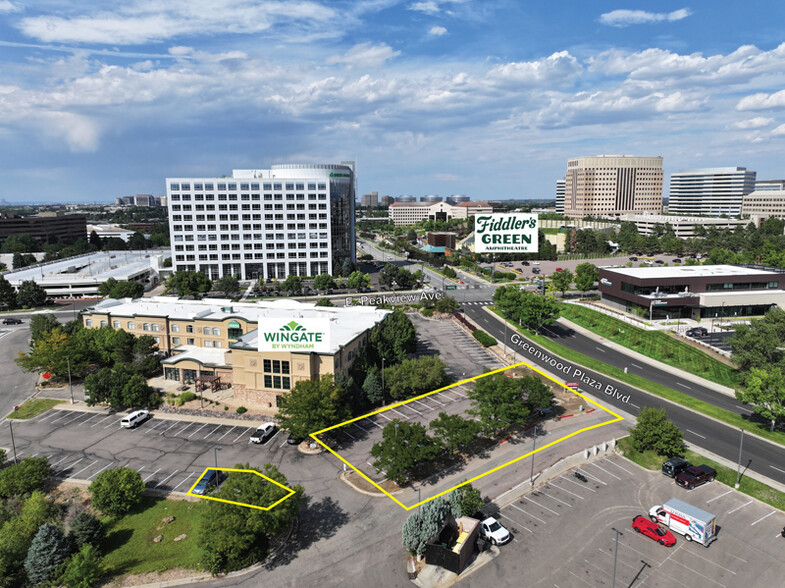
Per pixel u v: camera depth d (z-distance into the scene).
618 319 127.69
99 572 45.78
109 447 67.94
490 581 44.06
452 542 46.88
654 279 128.62
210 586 44.06
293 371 77.06
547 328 126.06
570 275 158.00
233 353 79.94
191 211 185.75
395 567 45.88
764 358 82.06
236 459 64.25
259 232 191.62
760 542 48.75
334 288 178.75
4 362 104.00
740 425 73.44
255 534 47.09
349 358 83.06
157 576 45.41
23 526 49.50
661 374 94.94
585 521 51.94
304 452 65.75
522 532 50.31
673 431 63.44
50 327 103.69
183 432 72.06
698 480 58.03
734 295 126.06
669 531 50.00
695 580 43.84
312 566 46.19
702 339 110.38
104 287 163.50
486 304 151.50
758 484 58.31
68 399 84.62
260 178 191.62
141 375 85.12
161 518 53.22
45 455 66.00
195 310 104.75
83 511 53.44
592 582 43.69
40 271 184.00
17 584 45.56
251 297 165.88
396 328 93.31
